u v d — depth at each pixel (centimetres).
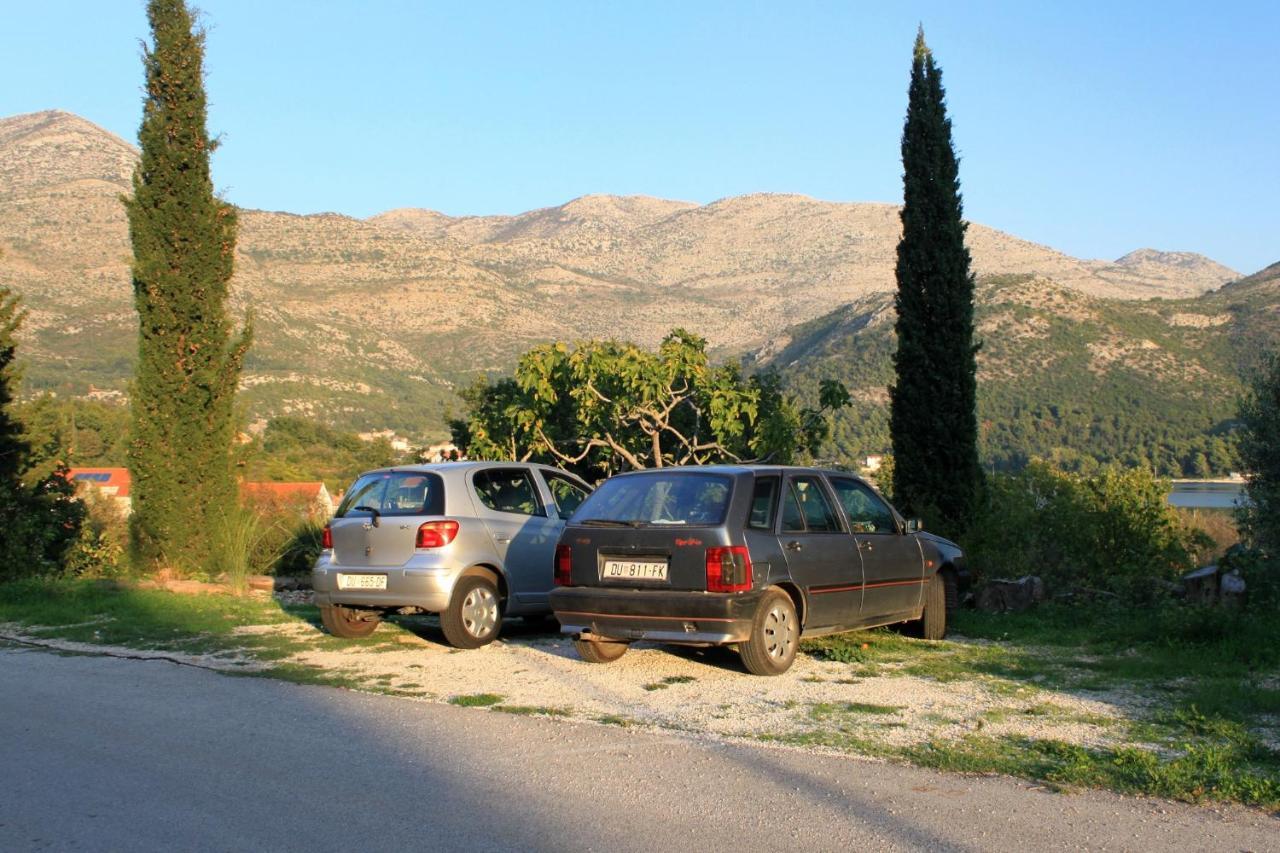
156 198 1555
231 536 1598
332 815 510
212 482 1591
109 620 1182
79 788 553
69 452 1681
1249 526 1150
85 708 742
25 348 15612
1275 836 477
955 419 1438
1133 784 550
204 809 519
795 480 934
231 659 949
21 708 741
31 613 1206
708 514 855
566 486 1203
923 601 1034
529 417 1609
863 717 710
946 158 1473
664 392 1532
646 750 623
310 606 1364
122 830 489
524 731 671
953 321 1450
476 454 1698
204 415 1587
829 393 1644
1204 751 601
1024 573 1290
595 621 875
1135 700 760
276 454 6856
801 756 609
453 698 772
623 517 888
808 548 901
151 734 666
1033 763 591
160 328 1563
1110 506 1401
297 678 854
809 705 748
